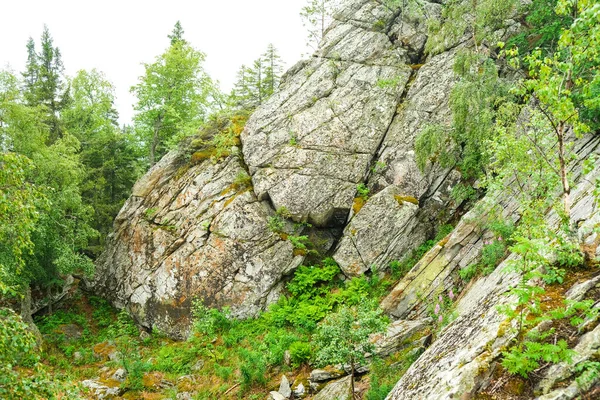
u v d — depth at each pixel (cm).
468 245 1372
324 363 1047
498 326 535
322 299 1636
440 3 2303
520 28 1938
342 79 2098
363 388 1075
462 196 1656
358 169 1891
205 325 1639
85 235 1866
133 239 2058
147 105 2548
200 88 2666
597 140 1204
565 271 580
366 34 2222
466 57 1502
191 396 1316
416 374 633
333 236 1889
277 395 1172
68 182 1802
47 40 3203
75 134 2583
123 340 1695
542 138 967
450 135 1609
